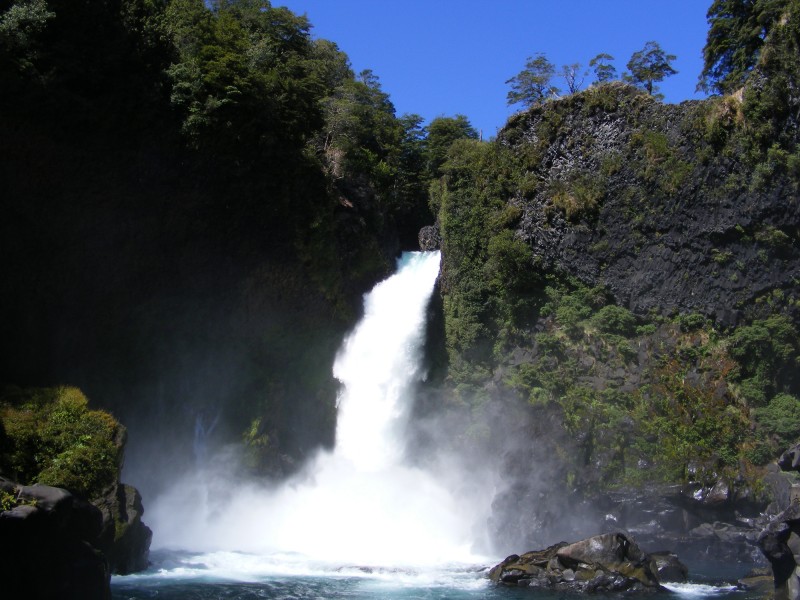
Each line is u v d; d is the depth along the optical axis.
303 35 62.59
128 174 39.25
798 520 25.42
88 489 29.19
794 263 44.91
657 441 43.56
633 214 49.72
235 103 40.94
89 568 23.20
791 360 44.91
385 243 61.44
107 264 39.84
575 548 30.62
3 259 36.50
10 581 20.84
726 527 39.78
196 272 43.22
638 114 50.50
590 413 44.91
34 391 32.44
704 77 54.72
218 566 33.44
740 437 43.44
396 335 55.06
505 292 52.59
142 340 41.88
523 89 64.88
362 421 52.38
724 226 46.16
